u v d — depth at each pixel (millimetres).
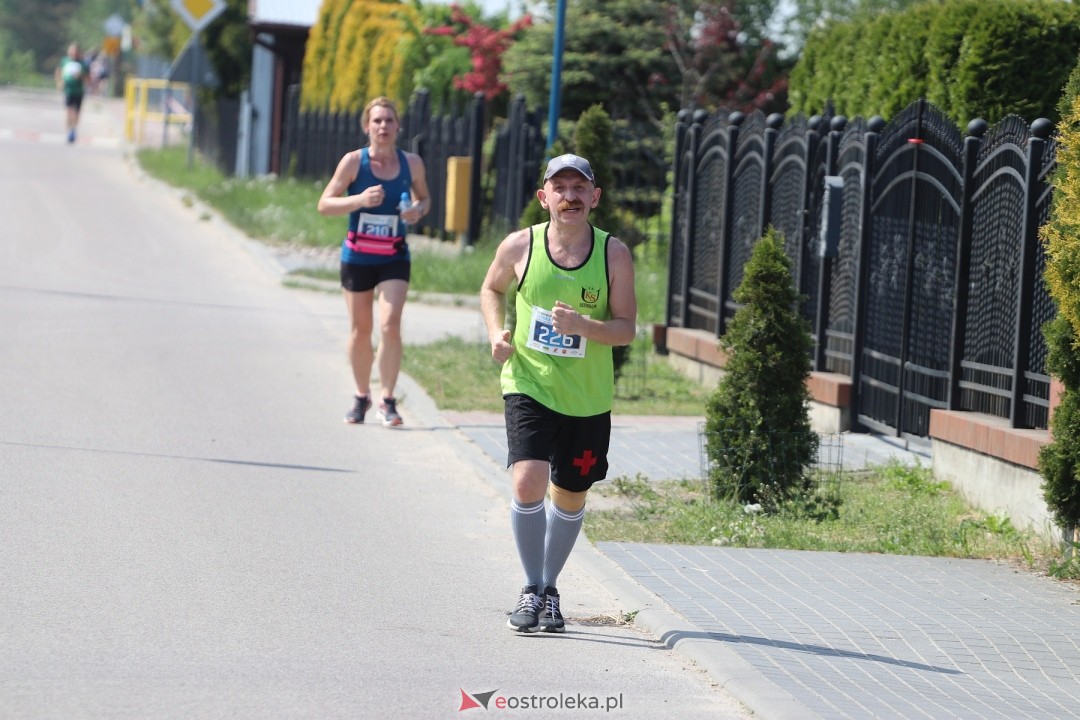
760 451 36250
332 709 20703
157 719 19891
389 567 29297
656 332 60656
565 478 25531
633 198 89062
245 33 155875
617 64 99688
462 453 40594
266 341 57188
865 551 33219
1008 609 28672
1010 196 37375
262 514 32812
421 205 43562
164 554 28922
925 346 42344
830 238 46312
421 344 58938
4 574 26750
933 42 48469
